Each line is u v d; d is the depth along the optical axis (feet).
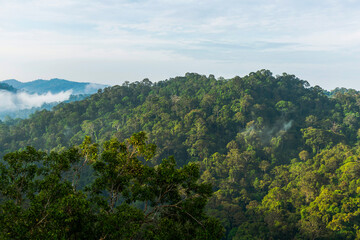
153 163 395.96
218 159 378.53
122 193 67.46
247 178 359.46
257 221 243.60
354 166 279.69
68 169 66.95
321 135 428.15
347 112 596.29
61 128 575.38
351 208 229.25
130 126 504.43
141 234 61.52
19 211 49.11
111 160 65.46
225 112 492.13
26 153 63.77
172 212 66.13
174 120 488.85
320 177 283.38
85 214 51.19
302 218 232.32
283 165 381.60
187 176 63.00
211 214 252.62
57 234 46.19
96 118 613.52
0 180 60.54
